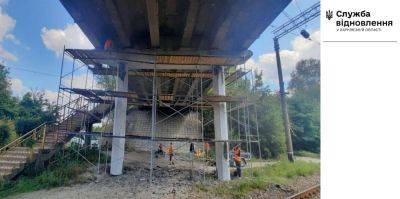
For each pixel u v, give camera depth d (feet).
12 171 42.70
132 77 69.77
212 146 96.07
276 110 114.62
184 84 76.69
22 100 142.31
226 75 62.39
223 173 48.44
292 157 81.00
